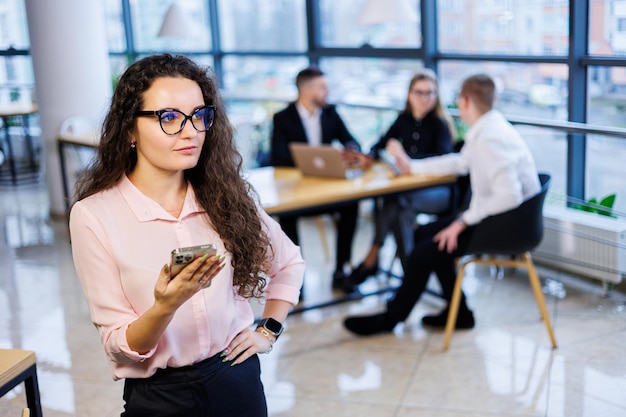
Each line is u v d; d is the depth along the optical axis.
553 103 5.03
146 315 1.60
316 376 3.65
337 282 4.75
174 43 8.28
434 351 3.86
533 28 5.10
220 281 1.81
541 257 4.74
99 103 6.45
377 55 6.31
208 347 1.79
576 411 3.22
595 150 4.59
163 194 1.80
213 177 1.84
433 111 4.74
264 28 7.50
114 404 3.46
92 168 1.80
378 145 4.91
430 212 4.65
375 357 3.83
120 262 1.71
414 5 5.88
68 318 4.47
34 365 2.03
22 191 7.73
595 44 4.72
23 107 8.02
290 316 4.38
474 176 3.86
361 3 6.46
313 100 4.89
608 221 4.37
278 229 2.00
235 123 6.42
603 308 4.24
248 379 1.86
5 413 3.38
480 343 3.91
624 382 3.44
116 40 8.62
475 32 5.55
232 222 1.83
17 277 5.21
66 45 6.26
